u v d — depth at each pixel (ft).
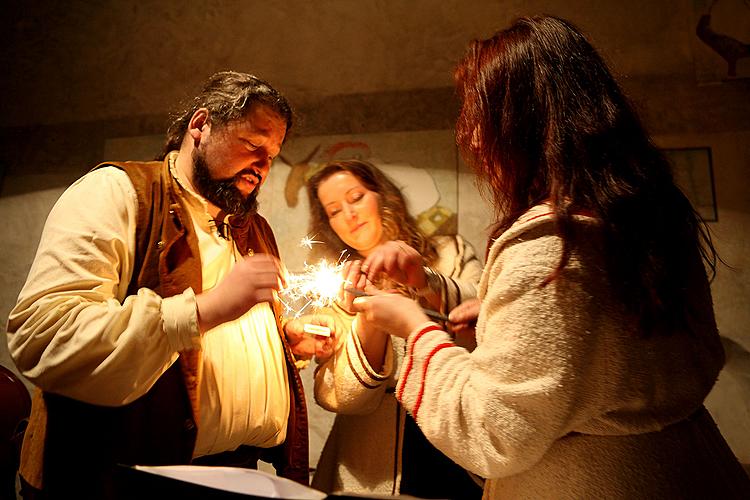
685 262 3.47
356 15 8.45
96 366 4.18
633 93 7.60
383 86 8.18
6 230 8.59
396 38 8.29
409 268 5.20
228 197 5.26
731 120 7.36
